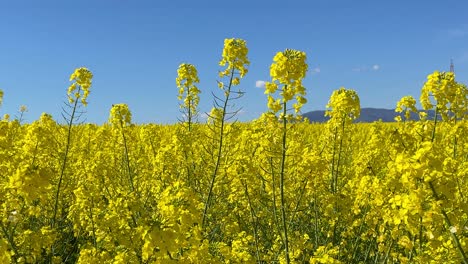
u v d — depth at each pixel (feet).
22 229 3.99
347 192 4.61
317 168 3.97
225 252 3.12
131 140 5.49
